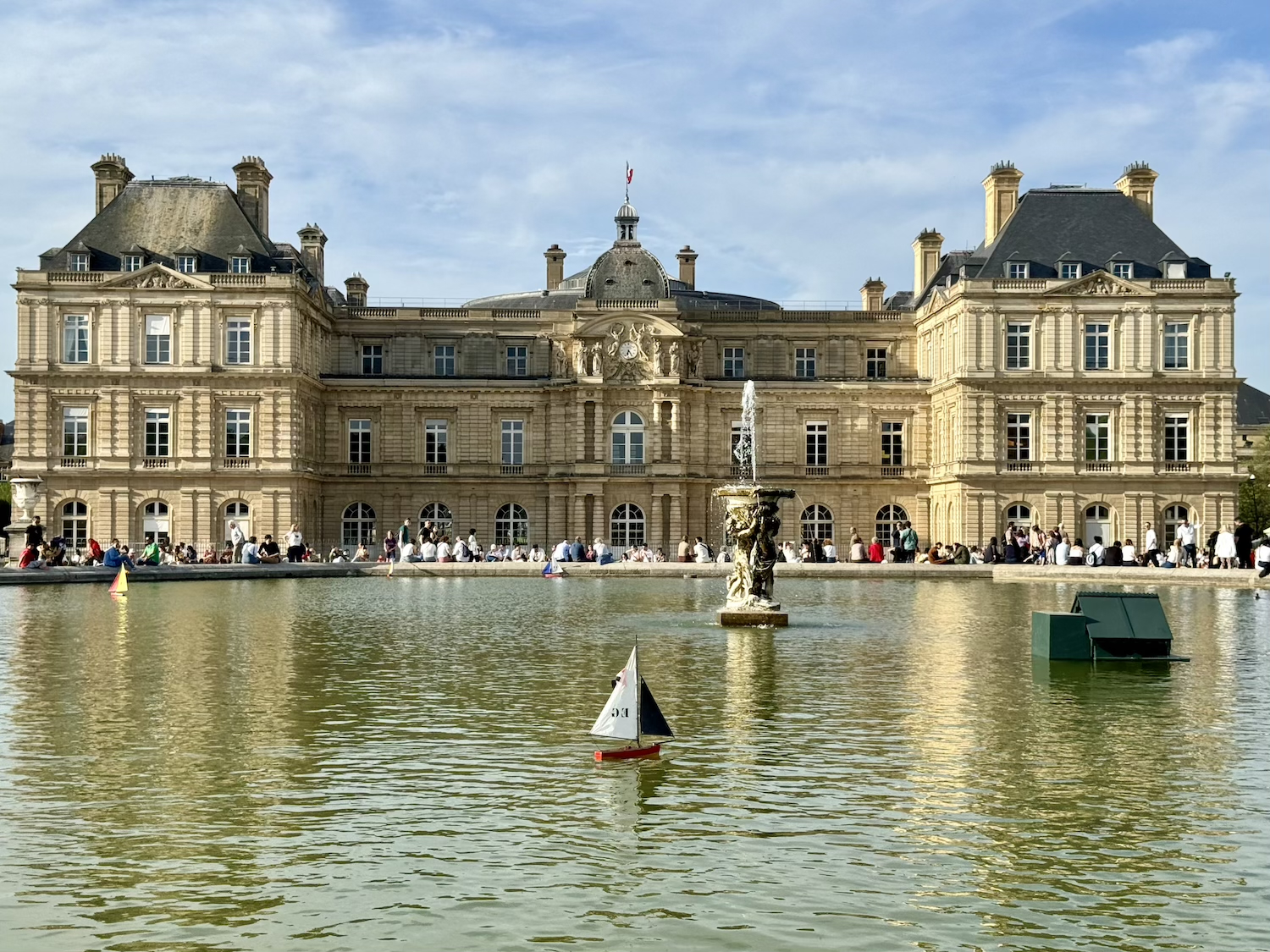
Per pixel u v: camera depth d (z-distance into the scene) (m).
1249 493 130.12
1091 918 13.59
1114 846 15.97
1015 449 95.88
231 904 13.99
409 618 44.44
